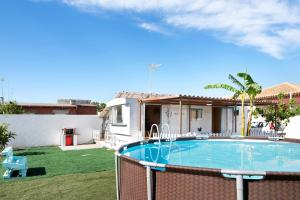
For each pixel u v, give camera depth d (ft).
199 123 67.26
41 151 51.13
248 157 33.58
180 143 40.52
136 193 15.75
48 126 62.03
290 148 38.27
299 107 68.80
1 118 57.11
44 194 22.53
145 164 14.62
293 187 11.78
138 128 56.03
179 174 13.62
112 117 64.64
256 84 52.90
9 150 30.91
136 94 68.59
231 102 59.57
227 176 12.31
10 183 26.22
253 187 12.10
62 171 31.71
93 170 32.17
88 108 97.50
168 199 13.98
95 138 66.13
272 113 69.15
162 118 62.34
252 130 66.49
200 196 13.03
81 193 22.70
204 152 36.70
